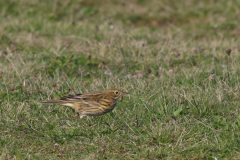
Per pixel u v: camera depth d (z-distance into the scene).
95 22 37.78
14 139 16.78
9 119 18.06
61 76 23.39
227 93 20.05
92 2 41.97
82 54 27.58
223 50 28.84
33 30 34.06
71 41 29.94
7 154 15.72
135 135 17.06
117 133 17.22
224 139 16.47
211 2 41.81
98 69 24.33
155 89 20.89
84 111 17.30
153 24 38.94
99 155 15.82
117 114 18.52
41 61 26.27
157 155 15.69
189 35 34.72
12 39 30.91
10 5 39.78
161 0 42.56
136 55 27.55
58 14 39.19
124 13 39.94
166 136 16.55
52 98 20.14
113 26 35.97
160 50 28.14
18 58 25.73
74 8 40.31
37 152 16.08
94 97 17.28
